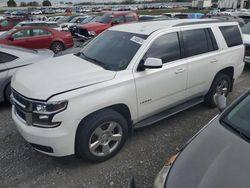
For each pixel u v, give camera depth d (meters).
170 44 4.18
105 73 3.51
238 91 6.41
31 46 11.87
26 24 16.48
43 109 3.04
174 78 4.18
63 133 3.09
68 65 3.86
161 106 4.17
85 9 69.25
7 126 4.65
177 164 2.21
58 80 3.32
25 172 3.42
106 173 3.39
